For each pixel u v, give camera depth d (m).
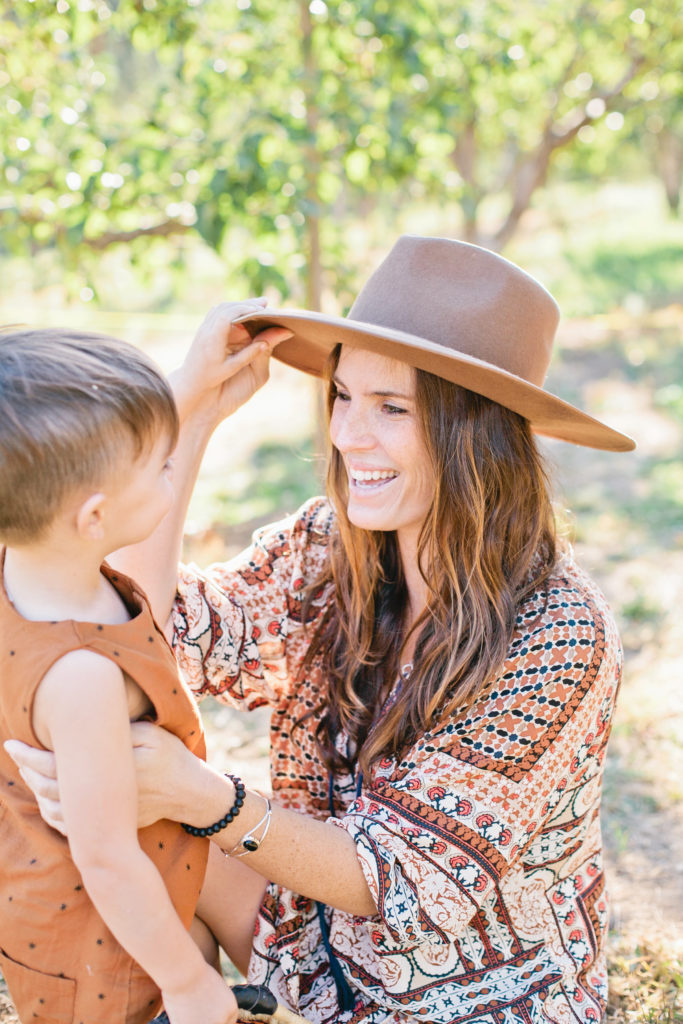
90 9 4.62
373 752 1.84
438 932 1.67
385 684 1.97
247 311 1.96
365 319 1.91
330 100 5.13
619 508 5.95
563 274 16.44
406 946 1.67
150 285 5.46
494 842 1.68
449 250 1.86
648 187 37.16
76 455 1.35
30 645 1.39
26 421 1.33
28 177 4.72
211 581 2.01
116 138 4.78
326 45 5.21
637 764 3.34
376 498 1.88
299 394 9.66
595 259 18.08
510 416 1.84
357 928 1.83
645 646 4.20
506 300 1.84
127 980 1.49
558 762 1.73
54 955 1.49
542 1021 1.72
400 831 1.67
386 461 1.85
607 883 2.76
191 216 4.91
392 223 14.98
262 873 1.66
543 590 1.80
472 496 1.78
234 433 8.38
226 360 1.97
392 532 2.00
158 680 1.47
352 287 5.85
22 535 1.40
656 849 2.91
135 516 1.45
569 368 9.95
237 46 5.07
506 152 14.88
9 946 1.52
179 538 1.92
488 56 6.12
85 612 1.46
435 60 5.61
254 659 2.00
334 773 1.99
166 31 4.82
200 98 4.83
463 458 1.79
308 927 1.89
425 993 1.73
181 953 1.44
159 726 1.51
